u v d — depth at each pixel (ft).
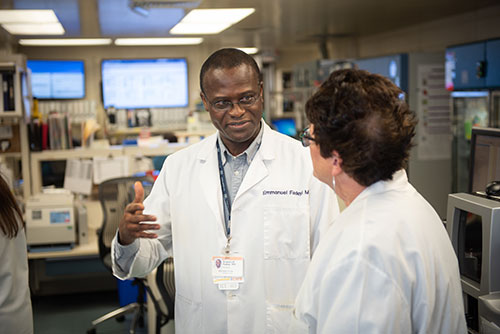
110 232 11.39
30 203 11.85
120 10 13.97
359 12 16.40
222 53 4.92
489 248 4.32
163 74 26.86
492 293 4.31
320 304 3.39
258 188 5.33
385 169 3.37
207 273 5.33
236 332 5.26
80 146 14.48
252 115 4.92
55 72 25.93
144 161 14.24
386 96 3.30
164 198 5.66
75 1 12.46
